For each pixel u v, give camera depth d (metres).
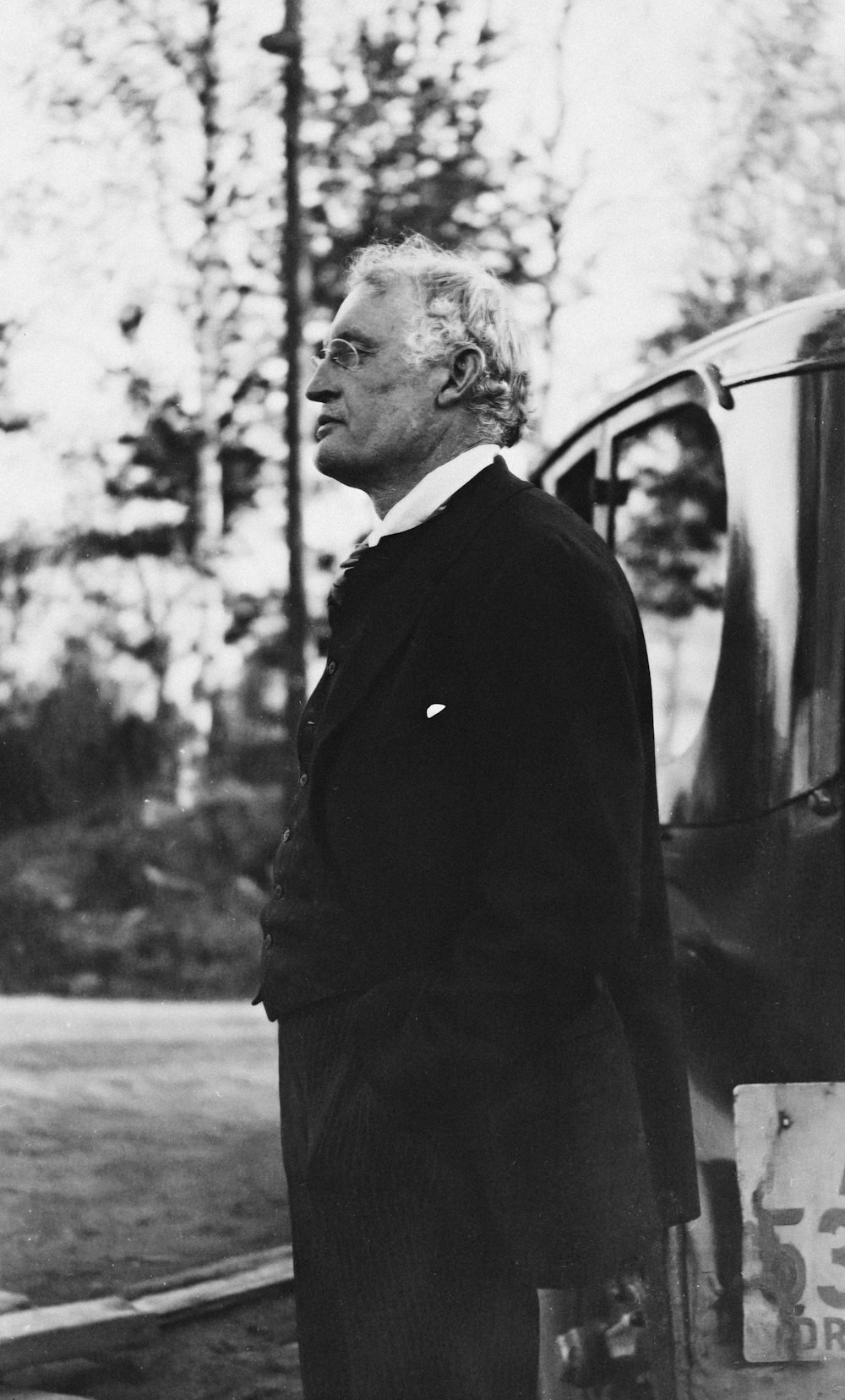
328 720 2.45
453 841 2.34
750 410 3.31
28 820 20.16
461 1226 2.38
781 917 3.02
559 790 2.26
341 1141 2.42
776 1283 2.89
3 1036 9.77
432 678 2.38
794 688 3.11
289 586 15.76
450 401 2.59
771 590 3.18
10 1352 4.04
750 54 20.27
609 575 2.42
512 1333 2.42
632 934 2.27
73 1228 5.33
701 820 3.18
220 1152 6.49
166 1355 4.33
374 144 19.78
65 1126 6.84
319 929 2.46
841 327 3.25
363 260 2.72
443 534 2.47
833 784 3.04
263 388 21.25
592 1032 2.38
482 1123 2.29
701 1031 3.04
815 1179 2.91
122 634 21.58
